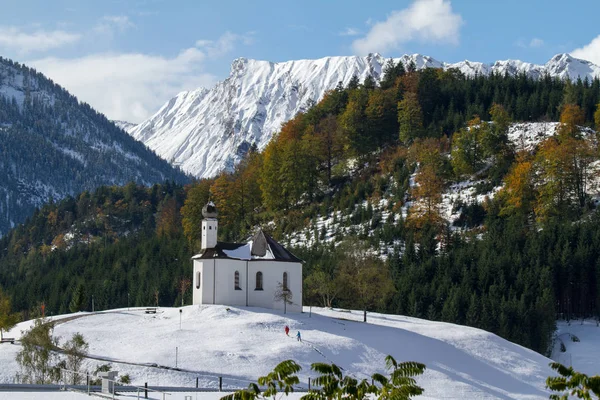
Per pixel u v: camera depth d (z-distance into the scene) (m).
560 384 51.97
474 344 131.25
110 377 80.62
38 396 73.81
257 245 146.88
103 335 125.25
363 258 175.50
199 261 143.75
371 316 153.12
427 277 181.50
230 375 104.00
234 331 124.69
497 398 109.56
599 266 179.75
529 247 190.00
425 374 115.69
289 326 129.12
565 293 180.38
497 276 177.75
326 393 55.12
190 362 108.25
